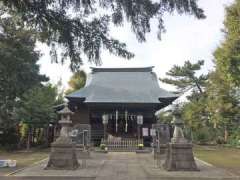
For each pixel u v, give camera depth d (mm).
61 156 22219
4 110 35125
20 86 29688
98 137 43062
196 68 59844
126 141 37812
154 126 28250
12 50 20250
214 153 35688
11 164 23344
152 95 43469
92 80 46406
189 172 21281
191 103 54844
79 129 28750
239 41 28656
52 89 45906
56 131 43250
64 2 9273
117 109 43375
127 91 44281
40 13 9398
